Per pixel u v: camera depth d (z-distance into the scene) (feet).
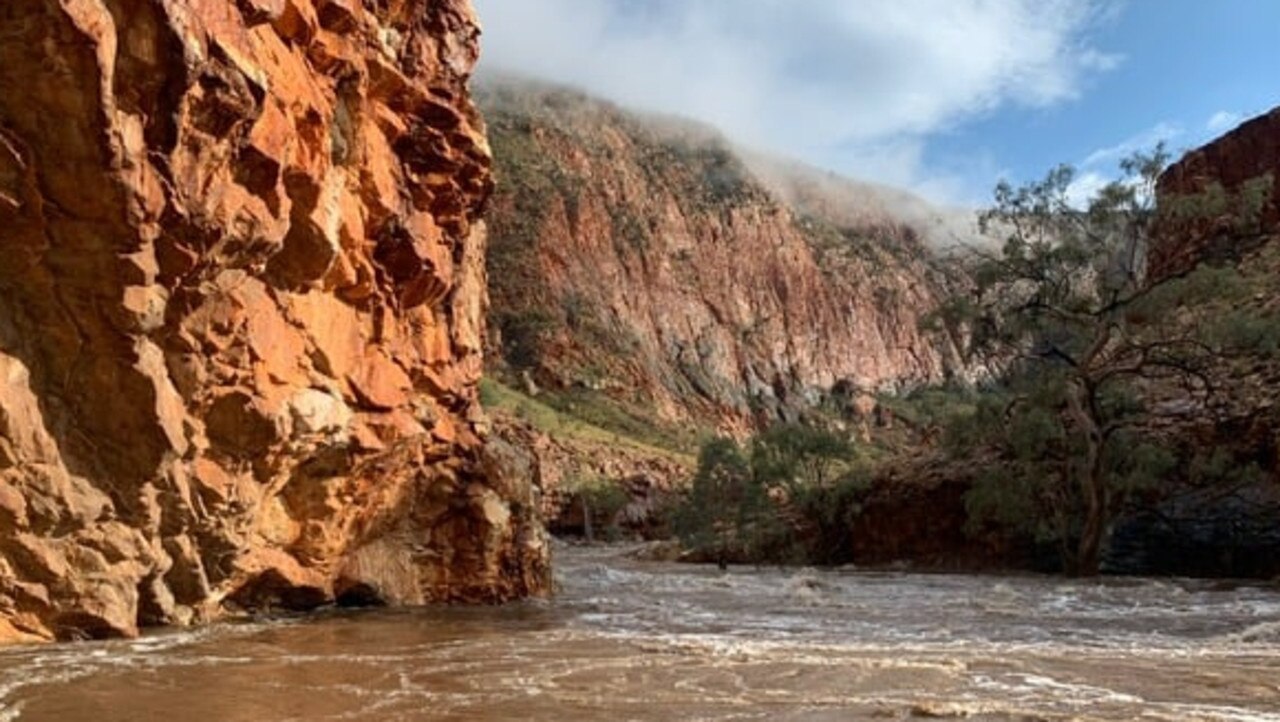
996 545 146.00
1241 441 130.82
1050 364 146.10
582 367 515.50
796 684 34.55
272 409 47.16
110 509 39.70
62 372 37.58
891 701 31.30
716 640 48.01
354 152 54.44
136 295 37.11
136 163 34.78
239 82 38.47
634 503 312.91
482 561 68.18
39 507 36.88
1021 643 48.93
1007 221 138.62
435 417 66.28
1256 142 236.22
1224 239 170.71
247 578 51.93
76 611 38.83
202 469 44.98
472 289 75.46
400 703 29.84
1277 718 28.96
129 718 26.48
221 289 42.22
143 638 40.81
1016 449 136.77
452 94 66.90
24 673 32.12
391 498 62.95
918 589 96.32
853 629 56.18
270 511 52.75
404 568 64.23
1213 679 36.40
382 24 58.54
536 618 58.49
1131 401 138.82
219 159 39.19
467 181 68.69
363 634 46.96
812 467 215.10
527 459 77.87
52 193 34.14
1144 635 53.62
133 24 33.71
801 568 153.99
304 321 50.80
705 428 547.08
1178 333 140.15
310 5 46.88
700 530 211.41
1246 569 118.62
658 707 29.99
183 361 41.68
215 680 32.50
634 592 88.63
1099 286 134.51
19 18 30.99
